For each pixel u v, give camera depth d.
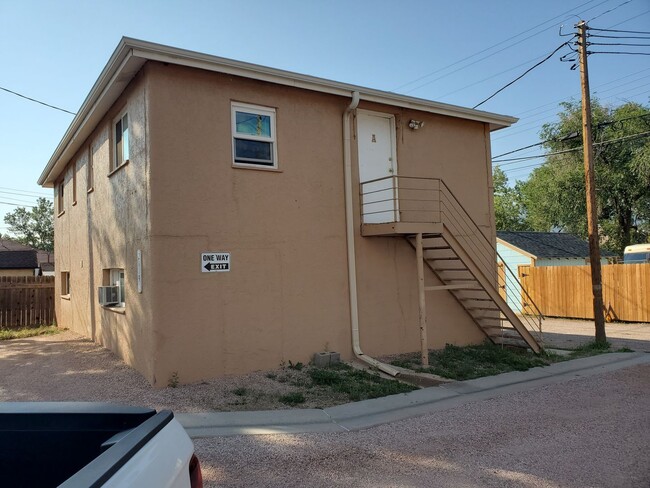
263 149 9.26
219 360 8.36
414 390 7.84
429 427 6.08
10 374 8.70
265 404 7.03
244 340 8.64
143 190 8.20
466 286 10.13
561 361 10.19
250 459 5.07
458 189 11.88
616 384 8.27
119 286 10.53
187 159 8.28
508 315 10.59
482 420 6.35
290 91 9.52
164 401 7.06
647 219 29.30
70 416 2.45
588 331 15.46
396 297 10.65
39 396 7.25
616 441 5.49
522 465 4.86
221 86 8.70
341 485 4.47
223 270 8.50
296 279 9.31
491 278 12.22
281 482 4.52
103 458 1.71
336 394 7.55
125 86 9.06
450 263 11.49
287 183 9.34
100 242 11.38
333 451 5.30
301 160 9.55
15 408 2.49
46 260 34.56
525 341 10.79
